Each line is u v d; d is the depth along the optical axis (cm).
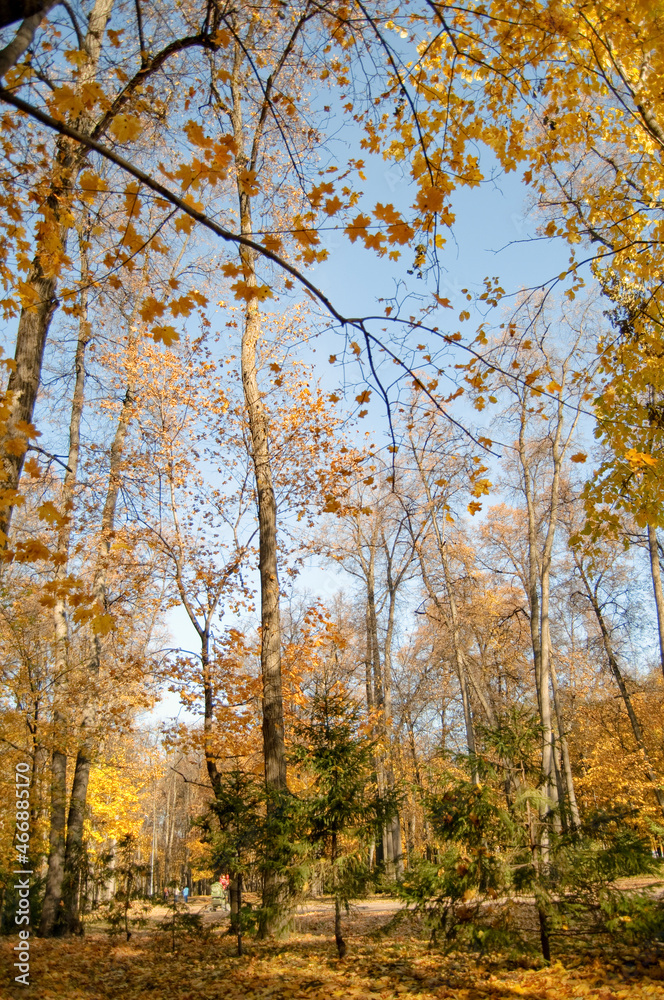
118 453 1328
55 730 981
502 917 545
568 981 470
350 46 469
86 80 447
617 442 561
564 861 536
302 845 684
